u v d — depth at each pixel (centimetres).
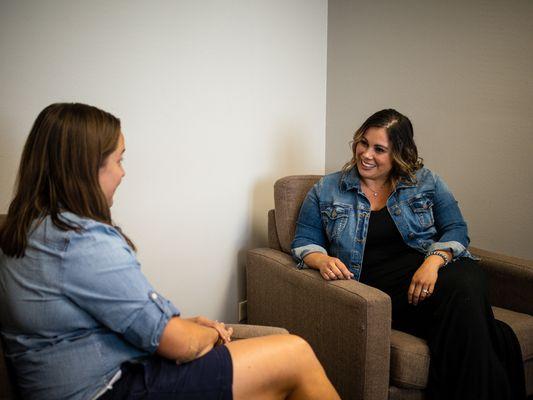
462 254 140
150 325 78
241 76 179
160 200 160
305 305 138
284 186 170
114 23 138
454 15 174
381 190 154
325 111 227
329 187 158
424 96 188
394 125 144
